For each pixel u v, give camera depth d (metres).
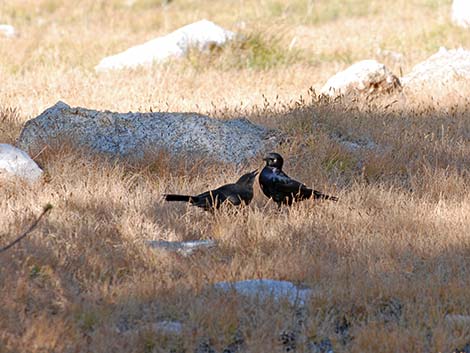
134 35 57.44
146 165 24.95
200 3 73.62
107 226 19.67
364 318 15.37
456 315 15.57
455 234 19.36
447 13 61.53
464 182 24.27
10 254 17.05
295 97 35.94
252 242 18.92
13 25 62.66
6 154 23.34
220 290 16.08
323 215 20.94
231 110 32.12
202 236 19.91
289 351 14.47
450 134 29.47
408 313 15.32
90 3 72.94
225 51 44.25
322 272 17.20
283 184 21.23
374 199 22.38
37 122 26.36
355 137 28.92
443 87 35.62
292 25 57.53
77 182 23.02
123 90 36.84
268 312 15.41
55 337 14.02
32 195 21.81
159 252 18.02
